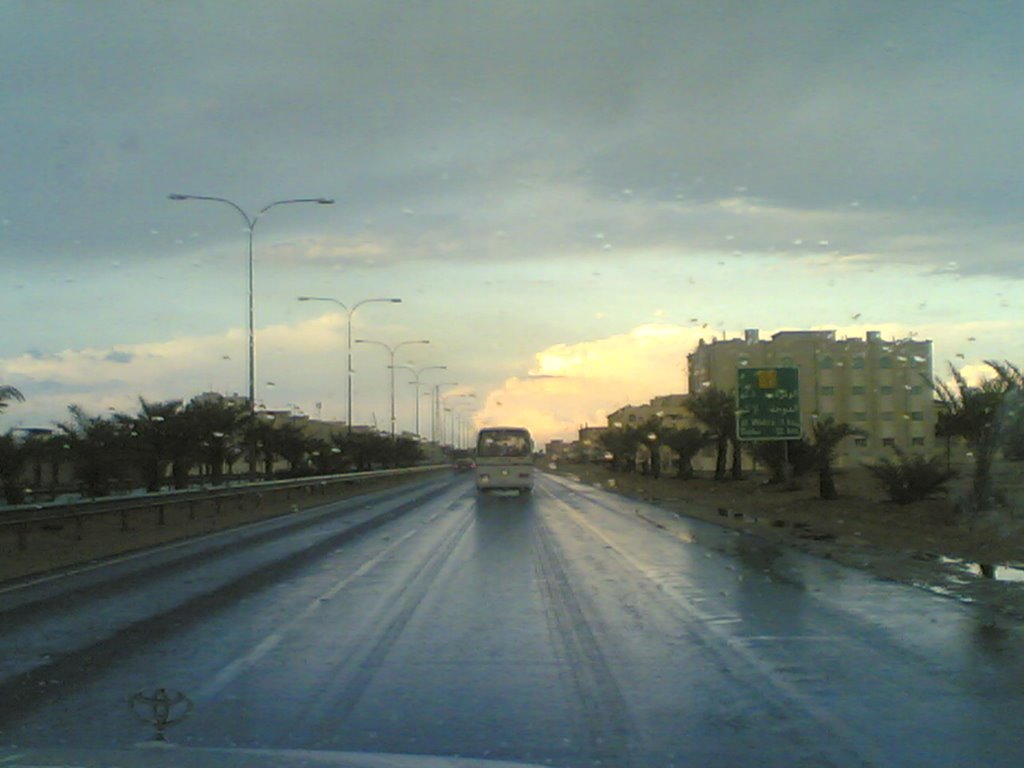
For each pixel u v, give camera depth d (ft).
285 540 81.00
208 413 132.77
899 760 22.99
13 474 107.24
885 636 37.22
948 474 102.68
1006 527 78.79
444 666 32.91
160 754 17.03
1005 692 29.01
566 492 167.32
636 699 28.48
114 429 118.01
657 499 139.13
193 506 112.98
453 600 47.21
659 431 210.18
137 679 31.58
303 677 31.45
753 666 32.48
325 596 48.93
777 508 112.06
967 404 90.99
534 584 52.60
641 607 44.60
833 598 46.34
